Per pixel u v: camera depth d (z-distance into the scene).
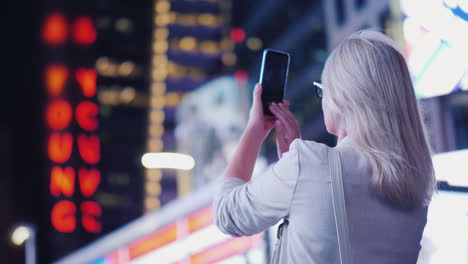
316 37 55.59
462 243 2.09
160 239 3.13
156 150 75.19
